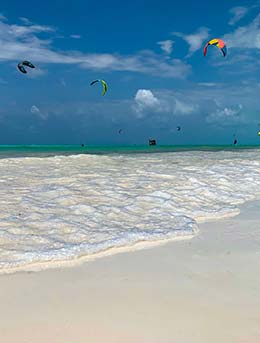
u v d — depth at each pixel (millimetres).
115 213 6172
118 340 2594
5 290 3430
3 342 2549
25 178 9367
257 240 5117
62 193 7359
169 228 5504
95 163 14242
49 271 3914
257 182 9977
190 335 2660
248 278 3748
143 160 16172
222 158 18062
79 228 5258
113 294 3355
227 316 2941
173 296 3312
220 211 6727
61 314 2971
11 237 4773
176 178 9727
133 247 4762
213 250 4668
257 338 2621
